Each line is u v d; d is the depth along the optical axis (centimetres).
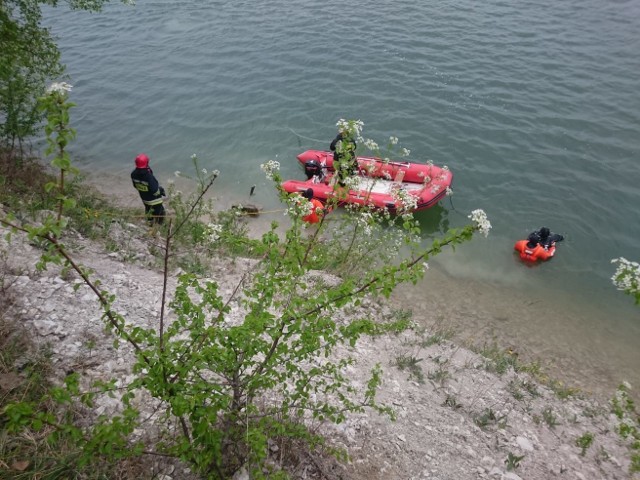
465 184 1155
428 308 827
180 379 254
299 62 1706
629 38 1777
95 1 1018
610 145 1259
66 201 215
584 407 615
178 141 1360
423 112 1405
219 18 2100
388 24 1938
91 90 1606
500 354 709
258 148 1320
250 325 278
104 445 245
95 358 410
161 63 1766
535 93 1474
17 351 385
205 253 742
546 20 1938
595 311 856
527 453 470
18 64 839
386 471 390
